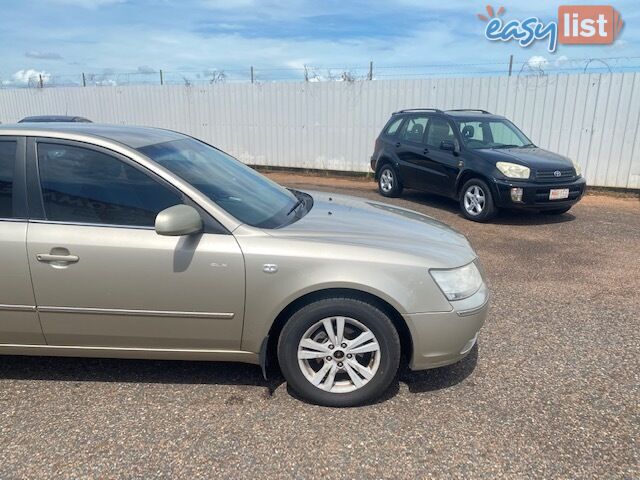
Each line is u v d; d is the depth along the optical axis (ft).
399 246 9.87
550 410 9.71
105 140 9.99
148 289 9.52
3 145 9.92
